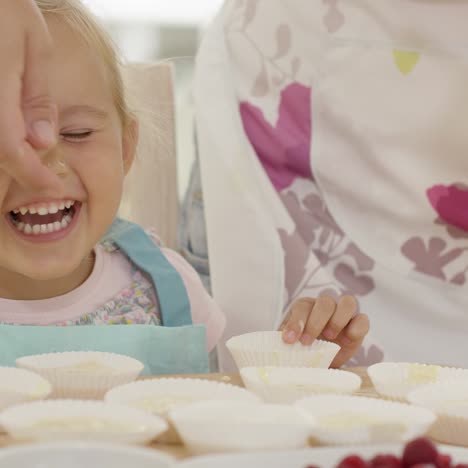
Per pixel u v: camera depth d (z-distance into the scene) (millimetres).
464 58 1719
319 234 1803
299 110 1811
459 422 802
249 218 1720
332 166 1792
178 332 1298
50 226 1308
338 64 1795
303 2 1822
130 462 575
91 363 986
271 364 1123
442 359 1692
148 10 3498
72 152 1322
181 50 3553
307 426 669
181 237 1996
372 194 1777
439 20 1753
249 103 1822
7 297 1452
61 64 1330
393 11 1774
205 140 1777
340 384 938
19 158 881
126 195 1895
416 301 1744
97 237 1387
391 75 1766
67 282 1508
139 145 1868
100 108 1373
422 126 1732
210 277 1885
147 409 789
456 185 1731
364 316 1377
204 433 663
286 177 1830
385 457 607
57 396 932
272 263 1696
